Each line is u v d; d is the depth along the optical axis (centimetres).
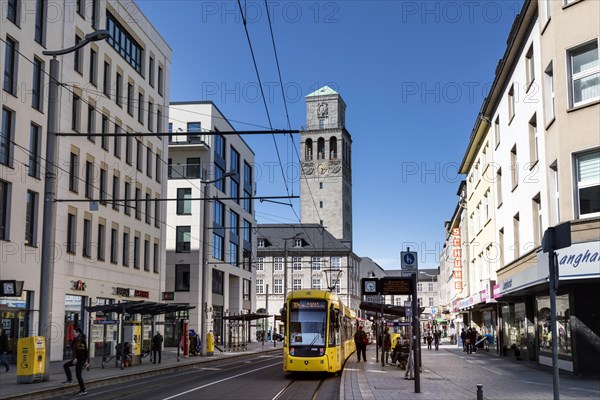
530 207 2723
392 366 3188
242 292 7344
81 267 3666
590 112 2105
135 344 3206
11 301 2975
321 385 2222
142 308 3319
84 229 3775
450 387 1978
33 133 3253
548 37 2323
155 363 3372
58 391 2008
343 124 13388
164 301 4869
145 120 4759
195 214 5931
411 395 1756
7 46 3033
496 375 2442
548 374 2444
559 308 2353
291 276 10962
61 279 3425
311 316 2552
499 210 3572
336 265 10944
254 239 7988
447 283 8150
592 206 2103
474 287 4909
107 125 4075
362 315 12475
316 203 12619
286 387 2138
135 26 4569
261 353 5222
